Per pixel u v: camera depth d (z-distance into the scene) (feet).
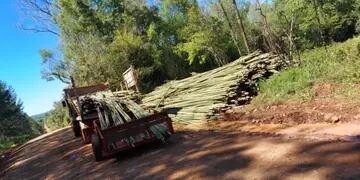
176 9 111.34
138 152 34.30
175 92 47.83
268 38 56.90
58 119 151.53
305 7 94.17
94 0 103.19
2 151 88.84
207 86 45.14
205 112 40.47
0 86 196.44
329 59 46.14
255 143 27.04
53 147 55.52
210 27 103.40
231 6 102.78
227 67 47.67
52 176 35.86
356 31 114.42
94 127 36.65
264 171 21.16
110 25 103.91
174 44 108.88
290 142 25.12
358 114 26.71
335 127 25.98
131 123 32.73
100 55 88.94
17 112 202.90
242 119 36.45
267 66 46.57
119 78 83.41
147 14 106.11
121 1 104.63
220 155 26.37
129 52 91.30
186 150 30.27
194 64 106.63
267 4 92.02
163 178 24.99
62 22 102.17
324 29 108.37
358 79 34.22
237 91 42.19
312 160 20.86
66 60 96.17
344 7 111.24
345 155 20.42
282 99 36.96
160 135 33.09
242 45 100.89
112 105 37.42
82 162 37.29
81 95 51.26
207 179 22.49
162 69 98.48
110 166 32.22
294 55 59.57
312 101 33.22
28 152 60.44
